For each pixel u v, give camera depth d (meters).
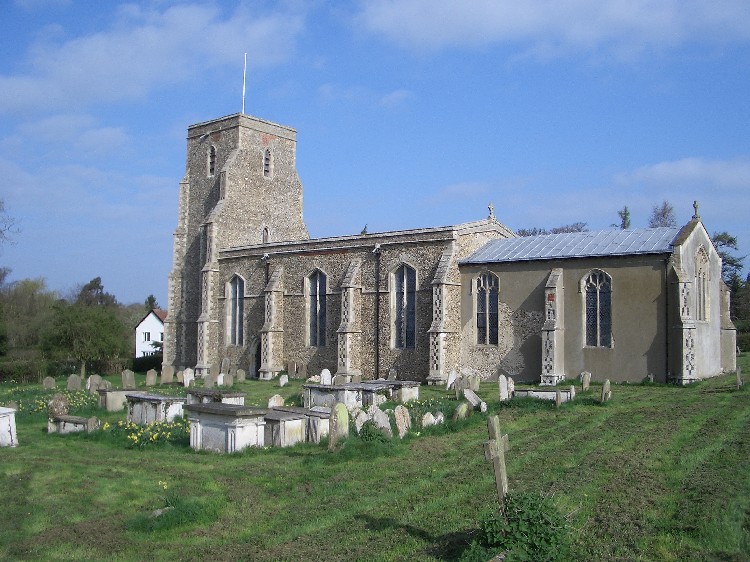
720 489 13.34
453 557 10.58
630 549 10.50
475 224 40.78
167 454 19.17
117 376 51.88
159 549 11.82
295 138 57.28
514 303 37.69
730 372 37.62
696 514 11.91
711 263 37.03
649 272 33.66
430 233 39.56
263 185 54.47
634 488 13.77
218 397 26.62
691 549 10.45
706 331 35.56
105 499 14.61
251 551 11.54
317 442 20.28
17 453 19.36
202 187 54.94
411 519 12.71
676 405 25.03
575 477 14.84
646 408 24.69
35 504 14.18
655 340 33.25
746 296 69.38
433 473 16.11
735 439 18.19
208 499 14.32
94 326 49.97
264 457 18.55
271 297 45.50
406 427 21.20
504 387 28.64
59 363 52.38
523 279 37.50
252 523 13.10
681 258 32.88
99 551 11.72
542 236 40.53
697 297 35.03
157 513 13.43
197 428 20.00
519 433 20.91
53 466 17.27
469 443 19.75
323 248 44.09
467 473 15.92
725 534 10.90
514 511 9.99
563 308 35.94
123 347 52.69
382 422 19.89
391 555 10.89
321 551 11.31
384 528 12.33
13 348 66.31
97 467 17.33
